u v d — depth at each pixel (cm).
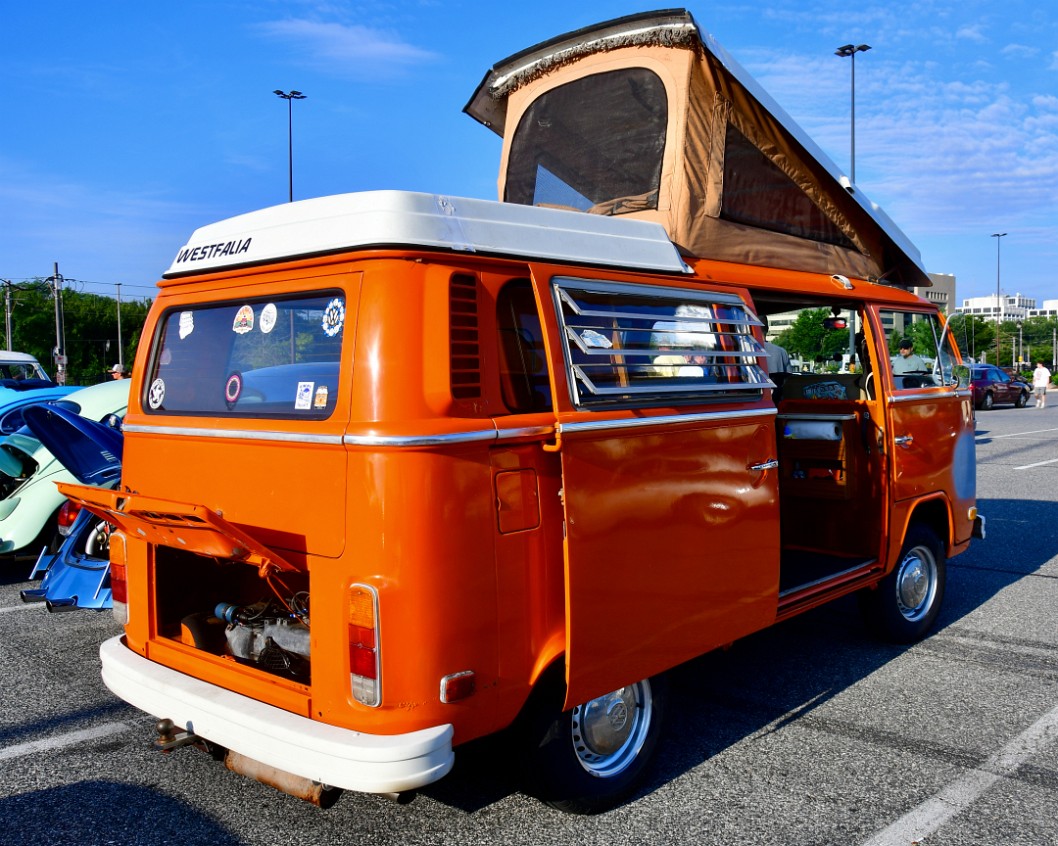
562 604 312
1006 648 552
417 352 278
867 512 536
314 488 288
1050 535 889
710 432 369
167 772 387
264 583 382
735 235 447
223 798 363
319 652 286
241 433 313
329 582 283
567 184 483
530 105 507
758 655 543
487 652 286
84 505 346
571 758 327
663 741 406
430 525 271
